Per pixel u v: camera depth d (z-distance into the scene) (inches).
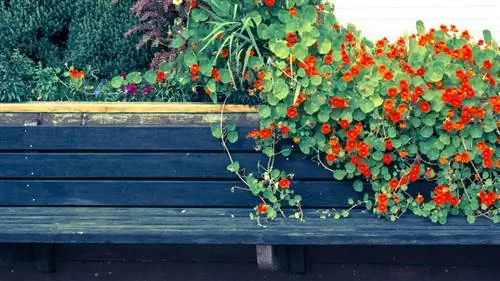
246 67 156.3
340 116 153.4
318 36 154.8
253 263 175.5
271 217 158.2
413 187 158.2
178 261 176.9
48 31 184.1
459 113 153.9
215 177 160.1
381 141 153.7
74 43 183.6
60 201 163.0
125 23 182.1
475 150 154.4
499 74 158.7
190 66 156.3
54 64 183.0
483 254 172.2
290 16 157.2
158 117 160.1
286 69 154.2
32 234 154.9
